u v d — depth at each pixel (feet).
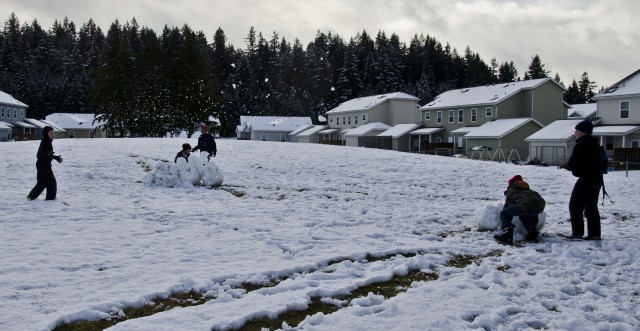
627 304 19.31
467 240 29.63
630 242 29.19
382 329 16.52
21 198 40.27
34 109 334.24
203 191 48.19
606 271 23.70
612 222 36.45
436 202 45.78
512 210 29.30
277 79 411.34
